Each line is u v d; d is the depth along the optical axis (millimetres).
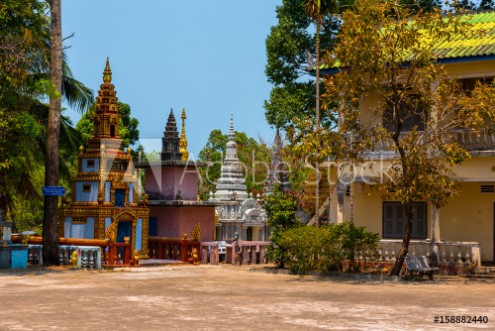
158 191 31562
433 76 22719
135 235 28750
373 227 28625
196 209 31031
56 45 27016
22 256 26609
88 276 24172
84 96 31562
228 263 29922
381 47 22594
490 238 27094
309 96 41156
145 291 19953
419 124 27328
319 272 25531
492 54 24828
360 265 25734
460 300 18391
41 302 17266
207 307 16547
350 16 22781
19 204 40312
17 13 24594
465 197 27469
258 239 42156
